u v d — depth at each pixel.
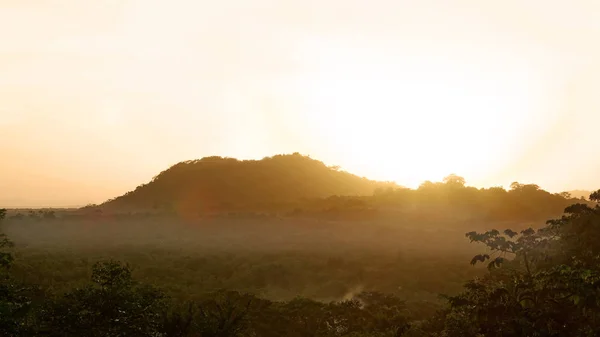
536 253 13.06
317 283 61.62
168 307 19.98
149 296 18.73
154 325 18.19
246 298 34.19
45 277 49.97
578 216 16.36
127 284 18.38
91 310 17.14
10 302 15.03
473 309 12.25
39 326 16.22
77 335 16.55
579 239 15.58
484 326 11.51
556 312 10.86
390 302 40.72
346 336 28.45
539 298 11.34
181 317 18.97
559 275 10.95
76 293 17.80
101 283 17.95
